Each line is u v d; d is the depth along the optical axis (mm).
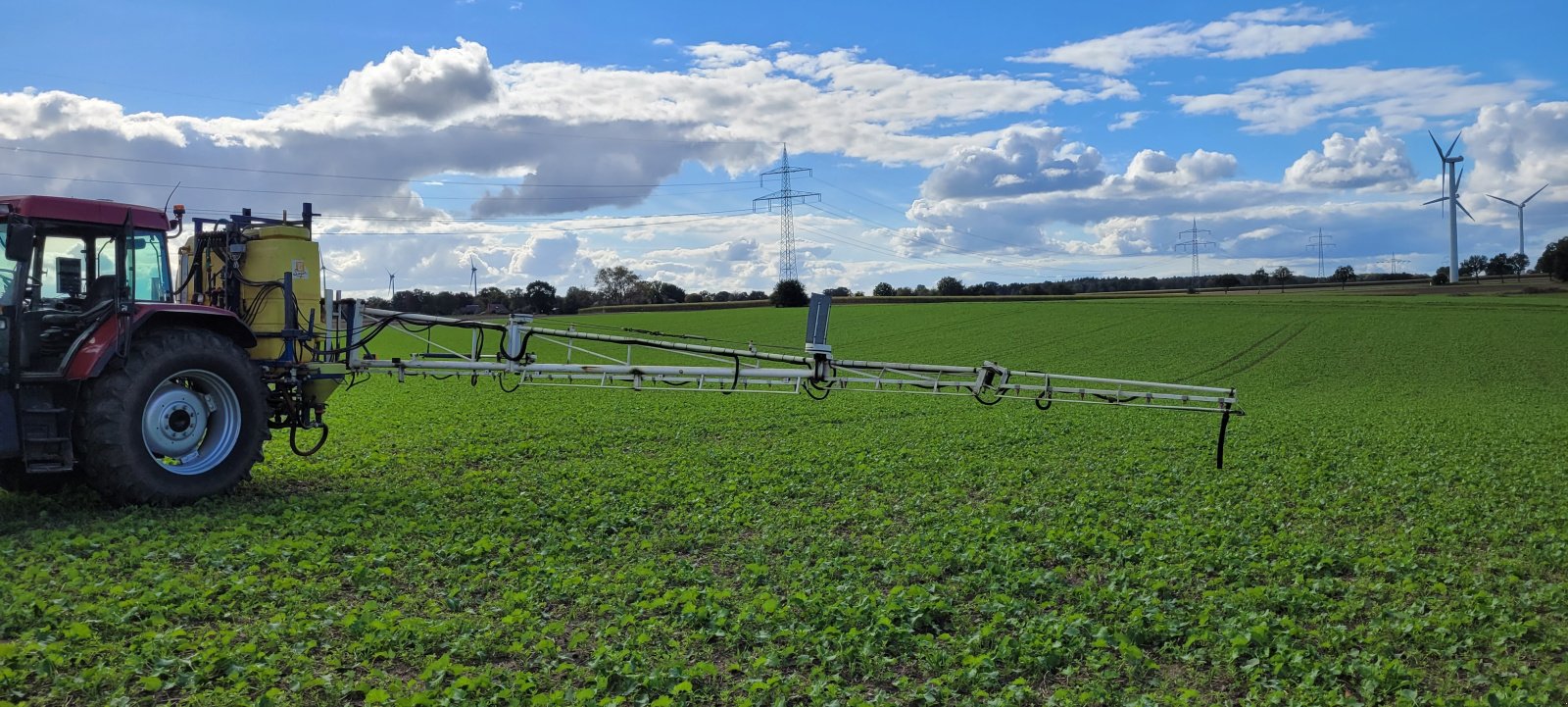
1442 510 11109
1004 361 45594
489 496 10789
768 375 11297
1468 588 7527
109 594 6520
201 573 7121
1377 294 83312
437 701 5035
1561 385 37656
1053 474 13836
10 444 8414
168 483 9203
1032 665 5891
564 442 16703
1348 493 12359
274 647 5793
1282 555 8898
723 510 10555
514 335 11609
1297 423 22953
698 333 57562
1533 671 5926
